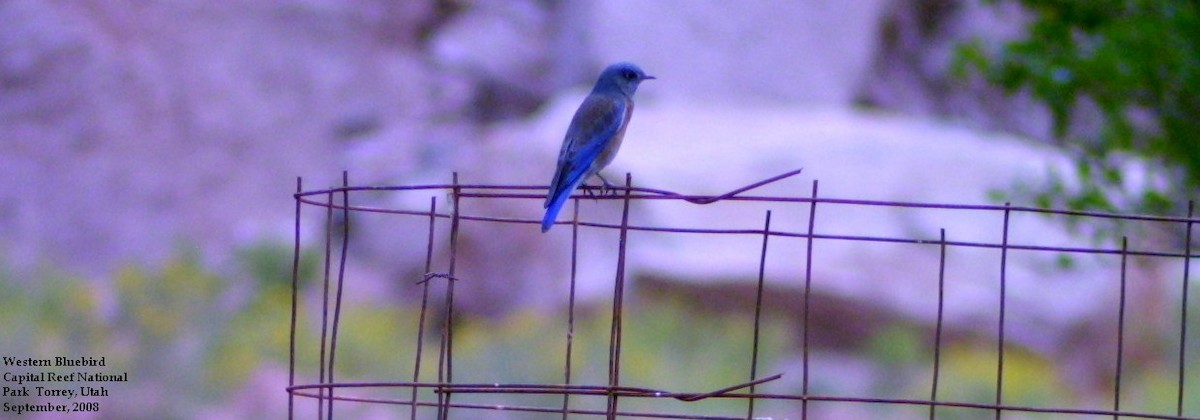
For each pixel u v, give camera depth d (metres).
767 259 18.03
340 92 23.72
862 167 19.64
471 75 24.45
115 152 21.98
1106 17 10.02
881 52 25.94
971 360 16.62
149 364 12.30
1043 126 24.75
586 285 17.86
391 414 12.12
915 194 19.25
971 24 25.59
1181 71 9.46
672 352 15.17
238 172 22.31
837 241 18.42
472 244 18.53
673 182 19.02
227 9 23.73
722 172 19.47
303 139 23.06
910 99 25.48
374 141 23.09
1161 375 16.30
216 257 19.17
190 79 22.94
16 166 21.53
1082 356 17.17
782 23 24.77
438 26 25.16
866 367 16.27
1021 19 20.77
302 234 19.84
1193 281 17.47
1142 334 17.14
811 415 13.43
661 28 24.30
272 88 23.39
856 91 25.25
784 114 22.52
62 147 21.88
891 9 25.98
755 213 18.86
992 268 18.05
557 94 24.45
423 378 13.34
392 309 17.48
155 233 21.20
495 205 18.69
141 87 22.61
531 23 25.17
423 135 23.17
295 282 5.65
